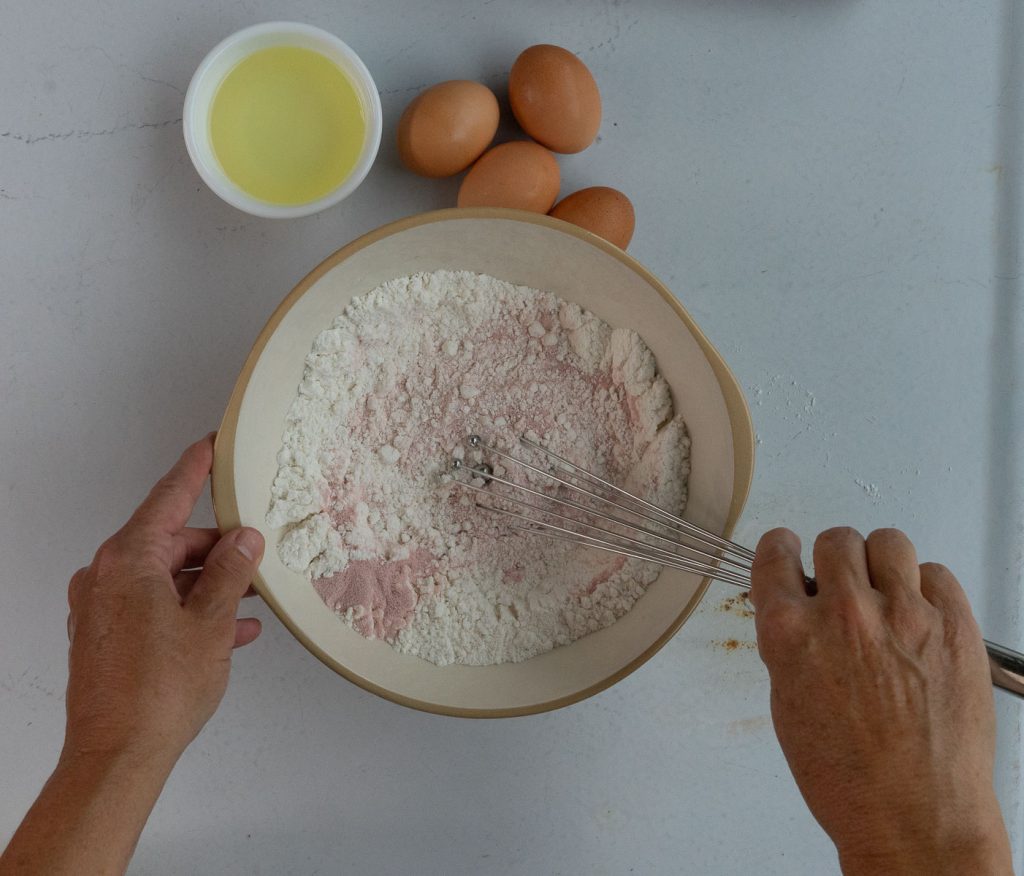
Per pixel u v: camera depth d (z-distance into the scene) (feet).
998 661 2.48
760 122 3.54
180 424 3.42
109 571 2.48
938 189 3.61
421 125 3.12
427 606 3.15
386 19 3.43
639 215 3.50
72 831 2.23
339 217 3.42
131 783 2.32
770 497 3.56
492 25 3.46
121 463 3.41
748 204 3.54
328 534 3.07
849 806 2.22
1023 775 3.63
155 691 2.39
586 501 3.24
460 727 3.57
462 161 3.21
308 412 3.11
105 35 3.36
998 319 3.63
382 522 3.20
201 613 2.52
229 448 2.70
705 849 3.62
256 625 3.08
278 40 3.13
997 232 3.63
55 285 3.38
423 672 3.11
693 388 3.01
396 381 3.20
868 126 3.58
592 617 3.18
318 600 3.09
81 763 2.33
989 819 2.18
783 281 3.56
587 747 3.59
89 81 3.36
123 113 3.37
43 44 3.35
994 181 3.63
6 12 3.34
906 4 3.59
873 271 3.59
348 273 2.96
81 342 3.39
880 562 2.35
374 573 3.13
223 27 3.38
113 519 3.41
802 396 3.57
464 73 3.45
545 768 3.59
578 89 3.14
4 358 3.37
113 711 2.36
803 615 2.30
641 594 3.17
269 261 3.41
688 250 3.52
